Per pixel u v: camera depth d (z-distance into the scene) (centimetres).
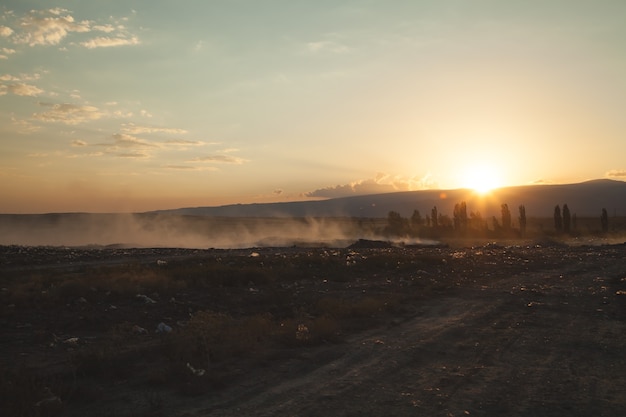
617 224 14175
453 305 1834
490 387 872
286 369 974
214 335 1144
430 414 734
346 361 1039
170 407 753
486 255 4653
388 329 1388
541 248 6681
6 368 909
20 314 1443
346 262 3356
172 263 3144
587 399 809
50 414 699
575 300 1969
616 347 1188
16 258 3762
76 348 1108
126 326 1317
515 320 1538
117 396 801
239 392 831
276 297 1852
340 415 725
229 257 3844
